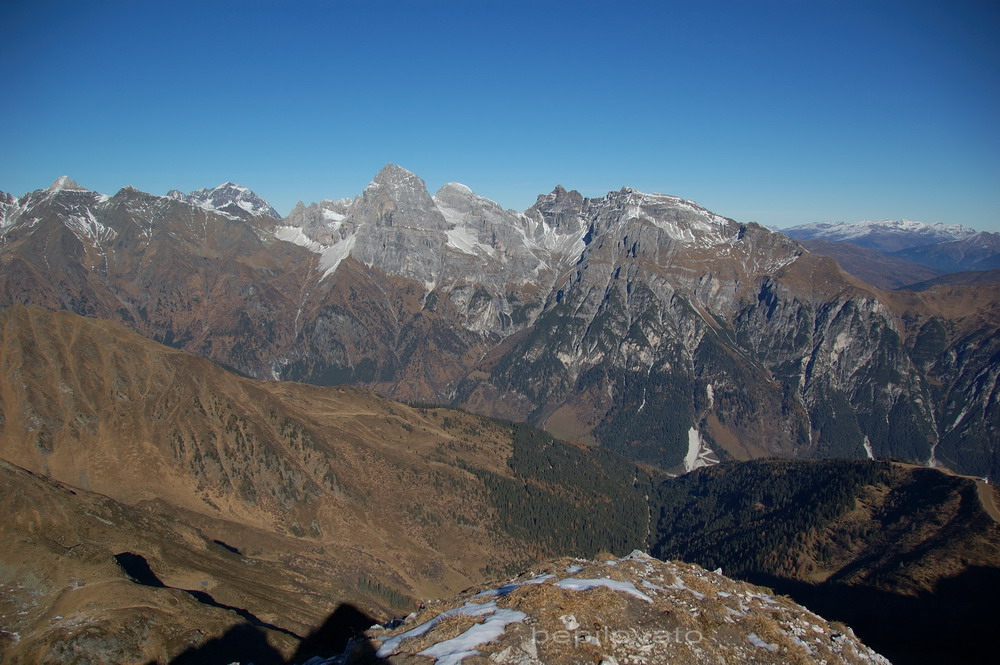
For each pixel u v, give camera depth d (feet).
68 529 349.82
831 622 182.70
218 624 295.69
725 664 145.28
